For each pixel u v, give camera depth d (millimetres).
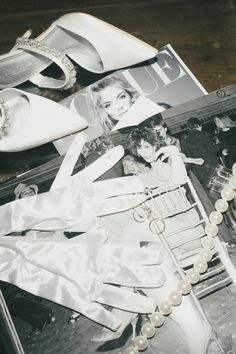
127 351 452
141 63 532
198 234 475
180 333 456
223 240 471
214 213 473
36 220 475
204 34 556
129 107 520
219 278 463
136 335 457
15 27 568
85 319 464
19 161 515
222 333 451
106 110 520
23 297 474
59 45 538
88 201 479
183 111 504
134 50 508
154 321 452
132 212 484
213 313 457
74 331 463
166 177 490
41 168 502
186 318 458
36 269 469
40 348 462
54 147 517
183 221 479
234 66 541
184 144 497
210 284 462
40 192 498
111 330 458
